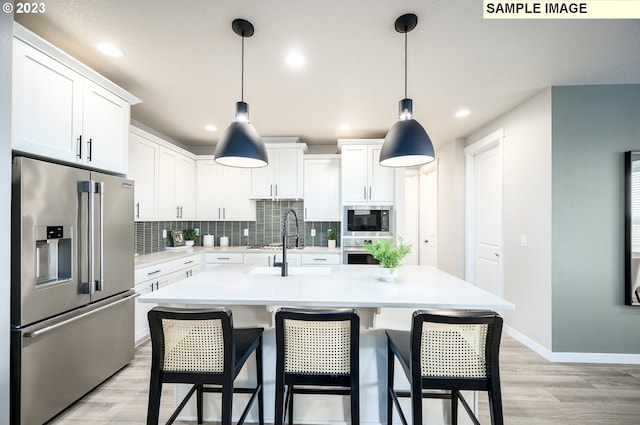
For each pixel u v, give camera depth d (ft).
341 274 7.04
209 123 11.64
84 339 6.45
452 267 13.71
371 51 6.64
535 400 6.53
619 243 8.24
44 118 5.61
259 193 13.73
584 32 5.96
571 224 8.37
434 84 8.28
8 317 4.56
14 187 5.11
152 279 9.50
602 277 8.29
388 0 5.12
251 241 14.92
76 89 6.31
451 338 4.10
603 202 8.30
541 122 8.77
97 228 6.52
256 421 5.90
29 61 5.32
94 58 6.92
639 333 8.18
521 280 9.66
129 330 7.92
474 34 6.03
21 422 5.14
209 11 5.37
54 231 5.66
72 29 5.85
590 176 8.33
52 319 5.64
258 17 5.53
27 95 5.29
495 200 11.46
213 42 6.31
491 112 10.42
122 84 8.27
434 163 15.87
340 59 6.98
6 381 4.52
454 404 5.44
